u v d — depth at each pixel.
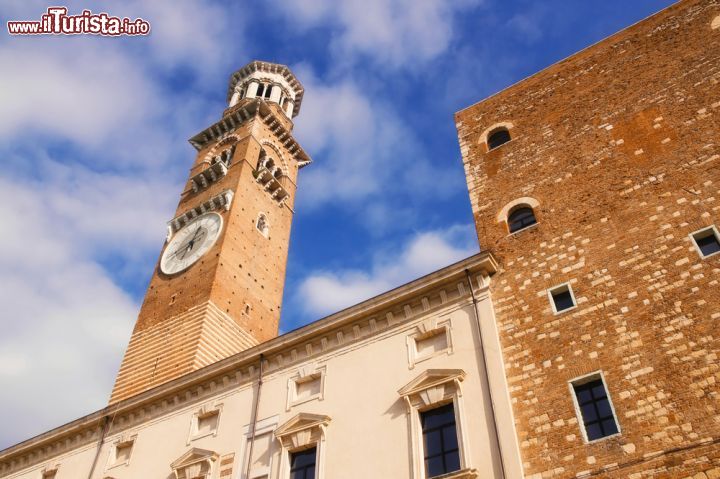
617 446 20.58
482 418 23.58
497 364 24.75
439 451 23.92
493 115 36.97
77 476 35.91
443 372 25.61
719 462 18.59
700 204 25.00
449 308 28.06
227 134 71.25
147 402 36.03
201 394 34.28
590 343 23.66
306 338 31.62
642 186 27.28
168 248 59.53
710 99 28.34
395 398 26.53
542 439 22.16
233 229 56.72
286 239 64.44
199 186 65.38
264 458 28.64
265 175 65.06
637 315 23.33
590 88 33.69
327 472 26.00
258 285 56.44
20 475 39.50
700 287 22.62
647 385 21.39
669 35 32.59
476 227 31.38
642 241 25.41
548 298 26.11
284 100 81.69
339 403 28.17
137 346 50.59
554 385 23.30
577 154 31.00
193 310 49.97
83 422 37.91
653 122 29.48
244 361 33.03
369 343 29.48
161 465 32.34
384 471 24.52
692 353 21.23
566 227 28.22
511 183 32.28
